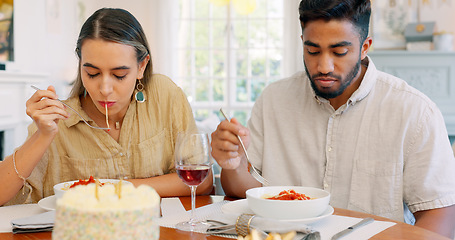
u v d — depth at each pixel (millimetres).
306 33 1391
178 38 6266
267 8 6027
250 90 6145
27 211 1266
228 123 1280
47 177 1591
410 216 1636
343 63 1396
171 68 6156
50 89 1355
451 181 1471
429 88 4910
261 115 1766
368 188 1558
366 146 1568
